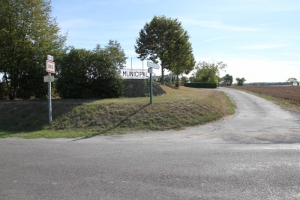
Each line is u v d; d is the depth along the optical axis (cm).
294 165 555
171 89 2606
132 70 2106
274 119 1289
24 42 1698
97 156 648
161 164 570
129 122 1123
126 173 514
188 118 1205
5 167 565
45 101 1482
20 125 1166
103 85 1662
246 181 465
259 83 10375
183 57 3131
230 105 1955
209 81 7125
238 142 804
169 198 399
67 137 945
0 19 1680
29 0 1731
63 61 1630
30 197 409
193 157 626
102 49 1680
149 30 3016
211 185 448
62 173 520
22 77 1734
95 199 398
